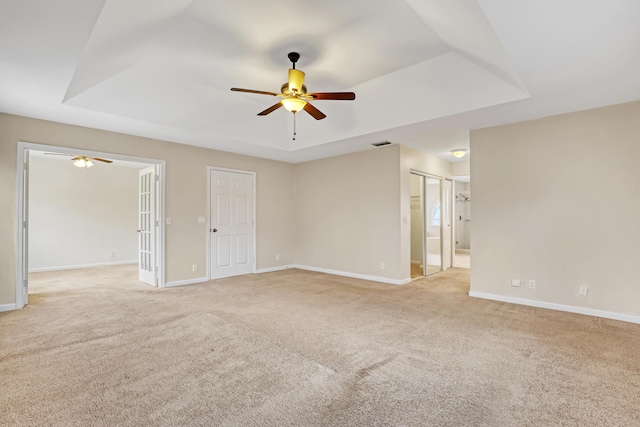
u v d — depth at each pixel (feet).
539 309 12.19
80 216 23.00
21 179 12.28
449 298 13.93
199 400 6.24
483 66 9.69
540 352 8.38
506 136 13.17
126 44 8.63
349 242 19.11
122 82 11.04
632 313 10.69
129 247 25.30
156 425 5.50
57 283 17.16
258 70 11.28
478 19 6.57
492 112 11.64
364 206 18.34
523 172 12.80
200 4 7.69
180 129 14.11
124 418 5.67
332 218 20.10
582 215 11.57
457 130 14.10
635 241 10.64
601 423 5.52
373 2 7.59
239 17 8.22
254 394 6.45
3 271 12.00
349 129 14.94
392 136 15.10
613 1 5.49
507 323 10.62
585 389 6.60
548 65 8.01
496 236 13.52
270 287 16.11
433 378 7.08
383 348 8.69
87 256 23.25
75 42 7.06
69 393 6.46
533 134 12.55
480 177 13.88
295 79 9.29
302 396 6.39
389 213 17.19
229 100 13.58
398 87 12.01
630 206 10.71
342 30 8.80
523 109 11.31
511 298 13.17
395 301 13.46
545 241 12.35
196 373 7.29
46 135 12.72
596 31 6.47
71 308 12.37
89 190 23.43
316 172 21.15
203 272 17.71
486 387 6.71
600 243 11.24
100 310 12.11
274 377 7.13
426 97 11.85
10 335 9.53
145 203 17.48
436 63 10.50
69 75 8.70
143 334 9.66
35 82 9.14
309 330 10.04
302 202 22.13
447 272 20.40
